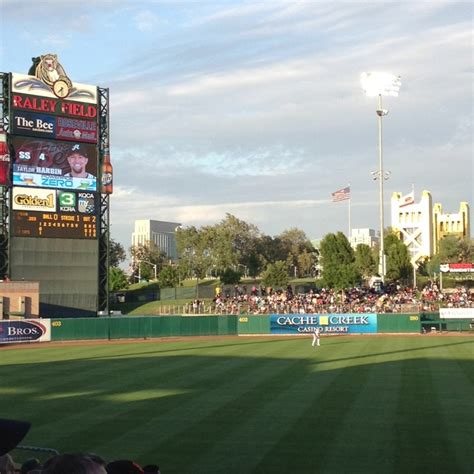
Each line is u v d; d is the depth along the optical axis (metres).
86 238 66.81
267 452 16.52
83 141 67.00
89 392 26.42
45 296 64.50
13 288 62.19
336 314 66.56
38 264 64.31
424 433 18.44
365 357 40.31
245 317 66.12
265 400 24.05
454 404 22.97
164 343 55.22
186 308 83.88
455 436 18.05
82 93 67.00
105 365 36.75
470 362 37.12
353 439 17.80
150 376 31.42
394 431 18.70
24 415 21.59
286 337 62.22
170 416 21.14
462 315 67.69
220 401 23.94
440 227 156.38
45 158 64.69
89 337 58.75
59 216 65.50
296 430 18.94
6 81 63.53
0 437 7.33
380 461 15.61
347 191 92.00
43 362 39.03
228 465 15.39
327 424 19.70
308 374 31.66
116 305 91.12
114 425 19.80
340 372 32.38
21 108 63.50
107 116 68.75
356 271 92.69
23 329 55.44
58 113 65.56
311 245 154.00
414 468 15.01
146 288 110.75
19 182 63.28
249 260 129.38
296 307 73.31
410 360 38.31
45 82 64.94
